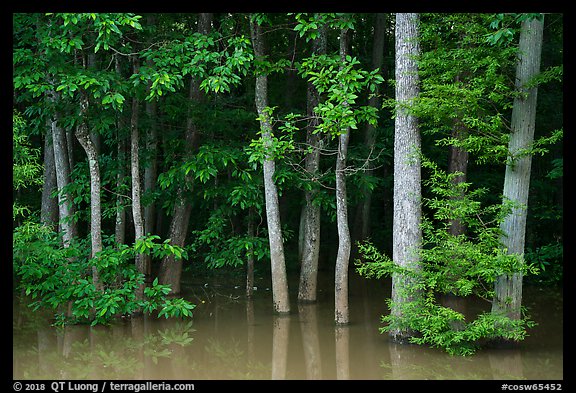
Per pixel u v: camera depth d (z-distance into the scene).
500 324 11.91
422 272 12.03
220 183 18.56
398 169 12.70
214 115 16.30
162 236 25.14
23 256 13.76
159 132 18.81
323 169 19.17
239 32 16.75
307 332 13.97
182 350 12.59
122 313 14.92
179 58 13.91
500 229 12.05
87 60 17.23
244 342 13.18
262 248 16.78
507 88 11.82
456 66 12.79
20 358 11.94
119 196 16.88
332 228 27.02
